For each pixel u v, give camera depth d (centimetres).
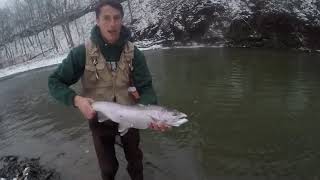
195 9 1025
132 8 1265
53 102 422
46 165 235
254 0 927
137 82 144
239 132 272
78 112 357
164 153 235
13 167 238
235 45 911
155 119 122
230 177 203
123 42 137
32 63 1180
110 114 127
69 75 141
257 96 369
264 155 230
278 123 287
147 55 844
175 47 979
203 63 630
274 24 864
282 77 464
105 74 139
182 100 371
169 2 1145
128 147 156
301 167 213
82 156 242
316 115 302
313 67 537
